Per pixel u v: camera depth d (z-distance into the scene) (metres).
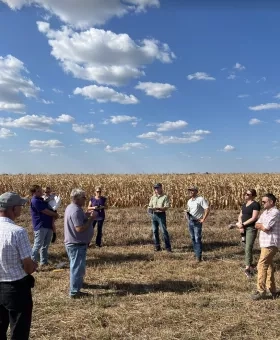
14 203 3.81
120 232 13.34
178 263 9.32
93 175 25.56
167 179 21.39
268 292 6.85
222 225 14.75
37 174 26.56
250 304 6.17
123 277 7.99
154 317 5.62
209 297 6.57
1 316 3.77
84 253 6.72
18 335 3.69
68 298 6.55
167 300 6.37
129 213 17.47
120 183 20.56
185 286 7.37
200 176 23.11
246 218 8.08
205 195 19.84
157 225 10.88
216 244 11.77
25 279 3.74
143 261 9.49
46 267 8.89
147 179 21.53
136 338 4.96
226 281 7.68
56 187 21.62
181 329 5.22
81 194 6.70
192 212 9.59
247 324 5.37
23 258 3.67
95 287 7.27
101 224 11.56
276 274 8.19
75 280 6.57
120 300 6.46
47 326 5.35
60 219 15.84
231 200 19.69
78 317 5.62
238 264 9.21
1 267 3.66
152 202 10.86
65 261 9.66
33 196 8.88
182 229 13.70
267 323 5.40
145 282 7.61
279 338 4.93
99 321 5.47
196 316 5.66
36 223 8.80
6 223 3.75
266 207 6.64
